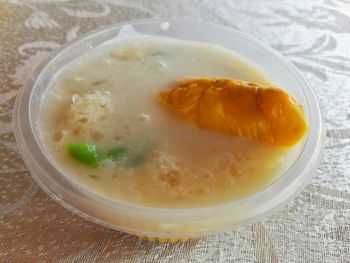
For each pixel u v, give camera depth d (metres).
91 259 0.17
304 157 0.17
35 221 0.18
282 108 0.17
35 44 0.27
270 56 0.22
